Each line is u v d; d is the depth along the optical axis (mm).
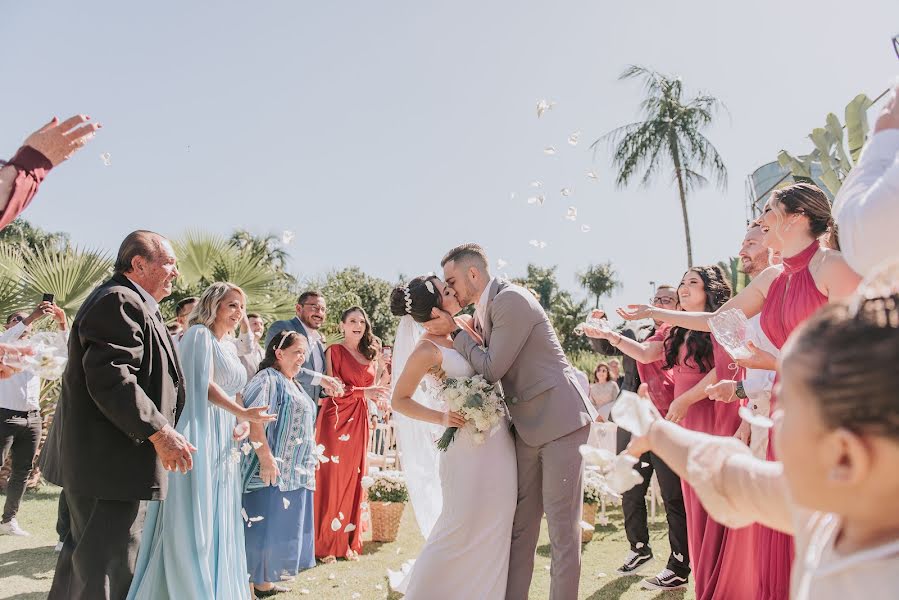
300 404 5023
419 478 4562
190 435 3758
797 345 751
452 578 3535
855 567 747
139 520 3221
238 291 4301
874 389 661
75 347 3139
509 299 3615
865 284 772
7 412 6066
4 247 9609
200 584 3637
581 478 3537
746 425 3500
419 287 3777
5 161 2211
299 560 5031
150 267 3438
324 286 32188
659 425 1127
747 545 3143
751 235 3820
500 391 3730
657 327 5406
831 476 707
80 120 2305
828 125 10125
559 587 3387
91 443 3076
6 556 5320
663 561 5426
